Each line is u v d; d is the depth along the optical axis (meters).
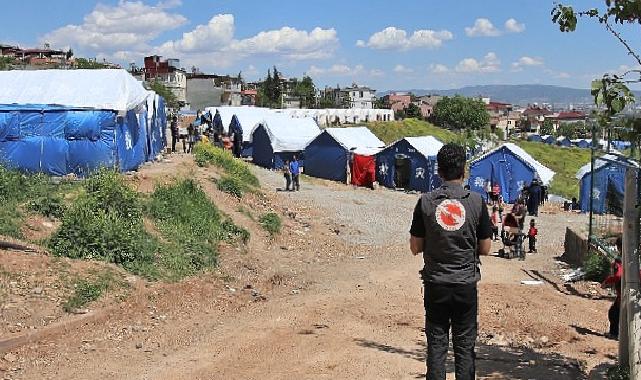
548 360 7.99
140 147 25.22
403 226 26.23
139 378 7.87
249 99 124.44
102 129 21.64
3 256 11.30
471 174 39.62
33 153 21.42
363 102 162.12
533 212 33.56
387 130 93.62
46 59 80.12
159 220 17.00
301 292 14.96
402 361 8.02
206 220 18.66
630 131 5.95
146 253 13.86
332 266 18.69
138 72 103.44
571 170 79.69
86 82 23.47
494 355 8.25
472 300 5.05
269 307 12.82
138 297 11.68
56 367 8.30
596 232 18.78
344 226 25.30
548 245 24.78
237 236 18.88
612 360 8.26
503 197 39.28
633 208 5.79
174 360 8.66
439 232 5.01
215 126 54.47
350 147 42.50
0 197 14.80
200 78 113.00
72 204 15.41
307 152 43.97
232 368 8.02
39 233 13.25
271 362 8.20
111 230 13.58
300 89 138.75
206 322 11.19
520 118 175.50
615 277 10.23
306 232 23.14
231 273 15.59
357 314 11.71
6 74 24.27
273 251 19.45
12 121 21.47
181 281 13.41
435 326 5.16
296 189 34.69
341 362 8.00
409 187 40.56
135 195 16.73
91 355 8.87
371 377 7.31
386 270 18.31
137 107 23.91
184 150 35.00
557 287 16.14
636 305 5.71
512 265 20.11
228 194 24.00
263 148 45.25
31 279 10.79
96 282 11.52
